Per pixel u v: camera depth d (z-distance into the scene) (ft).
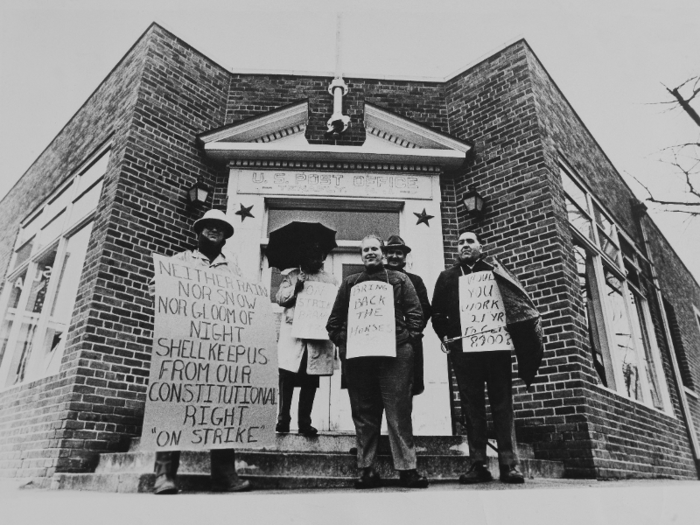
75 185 22.57
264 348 10.60
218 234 11.04
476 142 22.11
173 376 9.33
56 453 14.71
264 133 22.40
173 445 8.90
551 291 17.97
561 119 23.48
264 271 20.13
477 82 23.26
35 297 22.08
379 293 11.34
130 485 10.75
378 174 21.53
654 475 19.40
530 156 20.29
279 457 11.53
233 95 23.76
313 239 14.74
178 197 20.20
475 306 11.80
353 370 10.97
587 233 22.13
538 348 11.19
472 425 11.32
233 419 9.67
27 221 26.20
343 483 11.27
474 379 11.50
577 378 16.42
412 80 24.54
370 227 21.22
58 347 18.33
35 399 17.61
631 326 23.73
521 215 19.66
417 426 17.33
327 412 18.13
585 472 15.31
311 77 24.40
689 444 25.22
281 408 13.47
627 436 18.40
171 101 21.48
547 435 16.30
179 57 22.47
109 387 16.15
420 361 11.86
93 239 18.60
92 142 22.63
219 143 21.25
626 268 26.30
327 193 21.04
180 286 10.08
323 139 22.97
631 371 22.13
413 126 22.26
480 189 21.15
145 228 18.88
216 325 10.18
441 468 12.71
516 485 10.54
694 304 35.65
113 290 17.29
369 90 24.25
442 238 20.58
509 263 19.30
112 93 23.12
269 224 21.16
